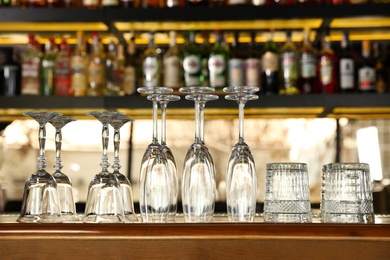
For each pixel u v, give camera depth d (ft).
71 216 5.45
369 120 10.60
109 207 5.08
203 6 9.34
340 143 10.59
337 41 10.36
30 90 9.70
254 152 10.61
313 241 4.58
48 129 10.75
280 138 10.63
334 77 9.68
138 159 10.62
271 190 5.33
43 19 9.27
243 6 9.23
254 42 9.95
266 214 5.35
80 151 10.70
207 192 5.16
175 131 10.64
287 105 9.36
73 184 10.62
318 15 9.16
